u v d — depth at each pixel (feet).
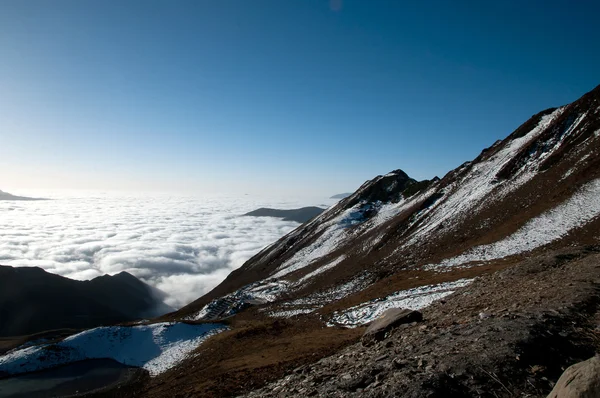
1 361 142.10
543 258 61.21
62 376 135.33
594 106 200.85
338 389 24.14
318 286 229.86
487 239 146.00
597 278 39.86
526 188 180.86
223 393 58.18
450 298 60.64
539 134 228.84
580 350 23.67
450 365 22.65
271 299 232.32
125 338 159.94
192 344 149.48
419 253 187.62
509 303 38.75
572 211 128.06
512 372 21.12
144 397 92.32
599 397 13.66
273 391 32.17
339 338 83.25
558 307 30.76
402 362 25.22
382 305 103.40
